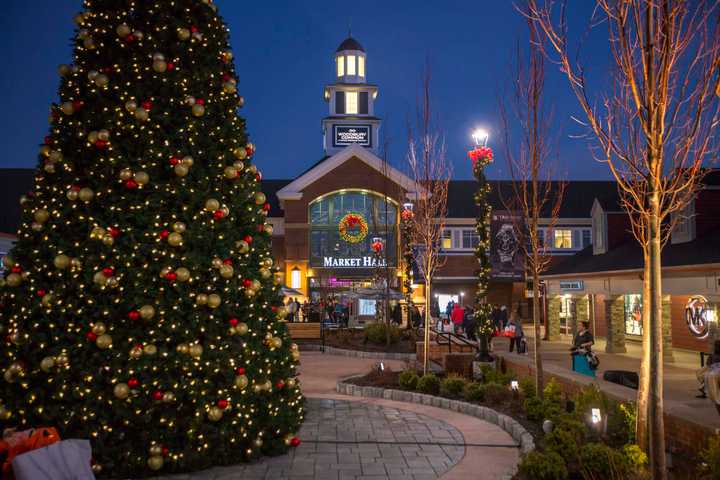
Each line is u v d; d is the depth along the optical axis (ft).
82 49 25.35
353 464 25.25
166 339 23.31
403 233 94.27
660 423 17.60
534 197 35.14
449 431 31.14
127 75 24.89
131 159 24.17
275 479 23.17
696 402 37.63
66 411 22.50
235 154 26.73
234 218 26.21
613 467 21.75
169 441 23.53
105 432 22.71
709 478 20.95
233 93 27.40
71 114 24.75
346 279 139.13
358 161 142.00
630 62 18.12
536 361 34.55
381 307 108.78
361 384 45.16
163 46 25.64
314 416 34.94
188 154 25.08
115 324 23.02
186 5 26.40
